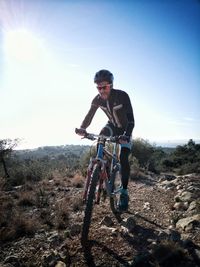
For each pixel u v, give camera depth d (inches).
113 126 178.1
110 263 123.2
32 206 216.2
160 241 141.9
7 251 137.7
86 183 153.5
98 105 179.2
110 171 175.8
